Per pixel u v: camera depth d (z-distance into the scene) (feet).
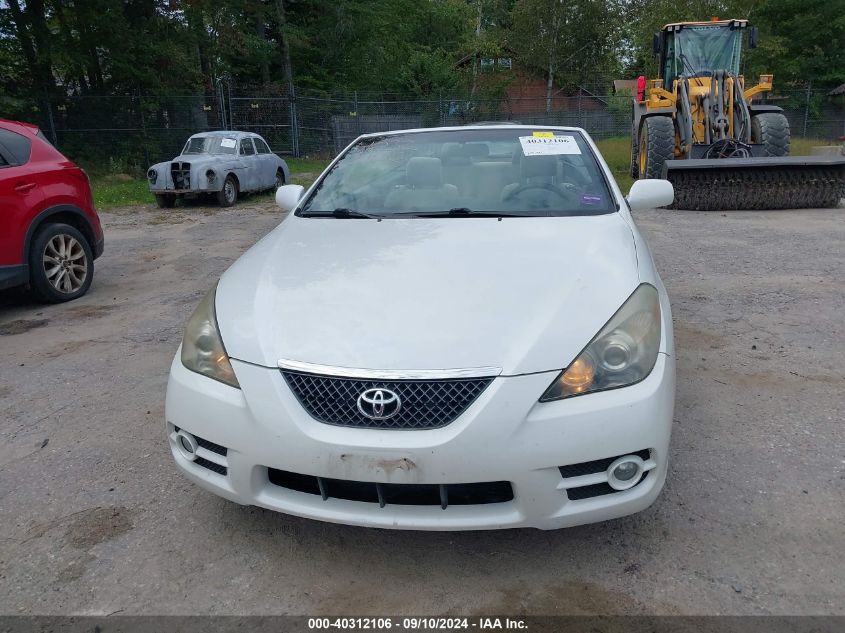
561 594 7.54
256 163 49.19
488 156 12.87
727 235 28.04
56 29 75.46
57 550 8.59
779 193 34.68
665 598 7.41
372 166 13.15
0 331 18.13
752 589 7.48
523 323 7.73
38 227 20.13
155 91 76.54
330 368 7.43
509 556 8.21
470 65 149.79
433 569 8.04
